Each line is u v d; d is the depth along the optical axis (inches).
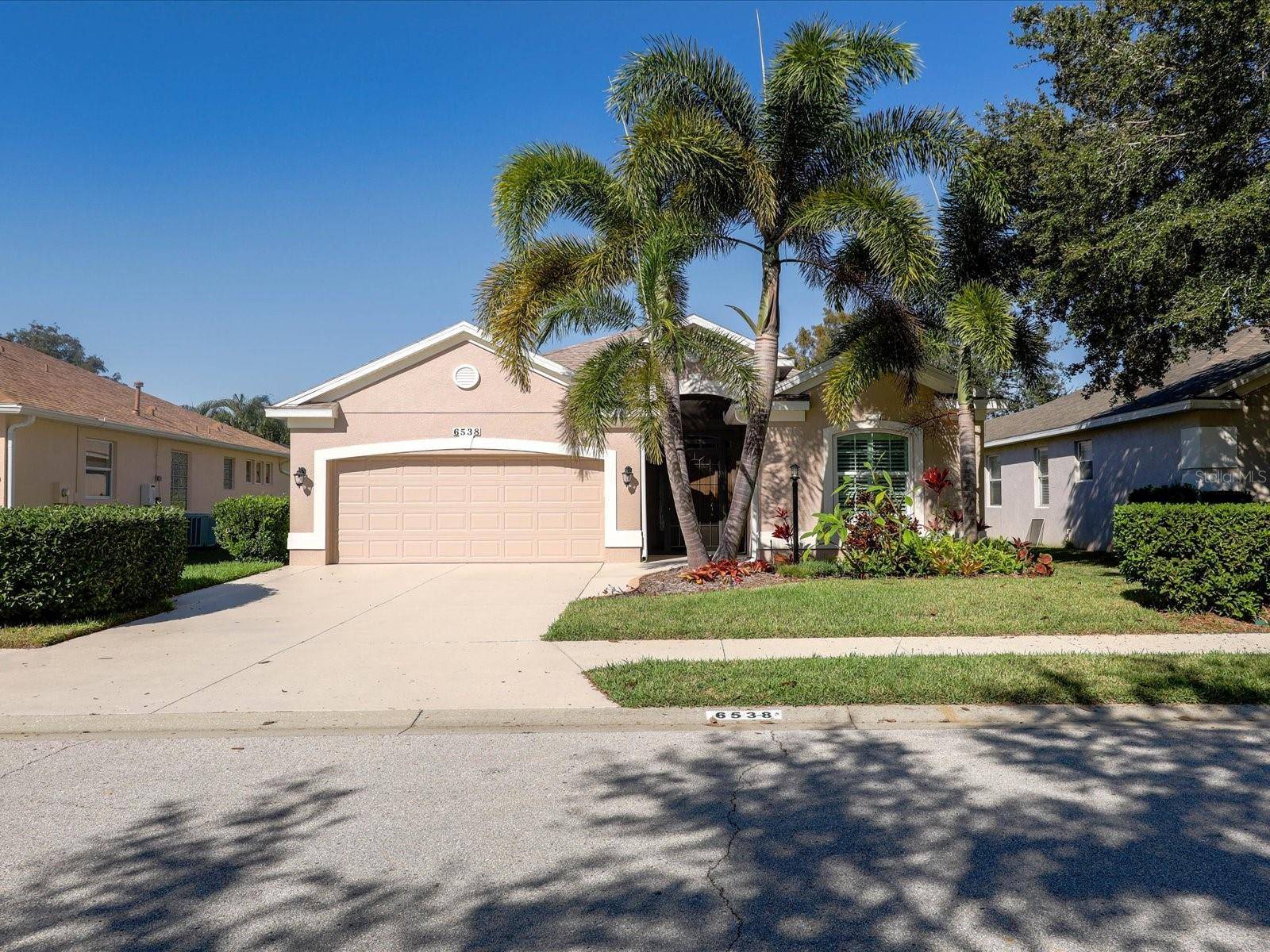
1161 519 361.4
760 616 362.3
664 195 494.3
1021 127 513.3
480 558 625.9
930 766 193.6
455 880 140.5
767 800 174.7
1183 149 420.8
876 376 541.3
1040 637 327.9
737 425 688.4
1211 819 162.2
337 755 207.9
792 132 486.0
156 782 188.9
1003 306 486.0
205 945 120.7
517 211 465.7
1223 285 381.4
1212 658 279.9
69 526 362.9
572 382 522.6
